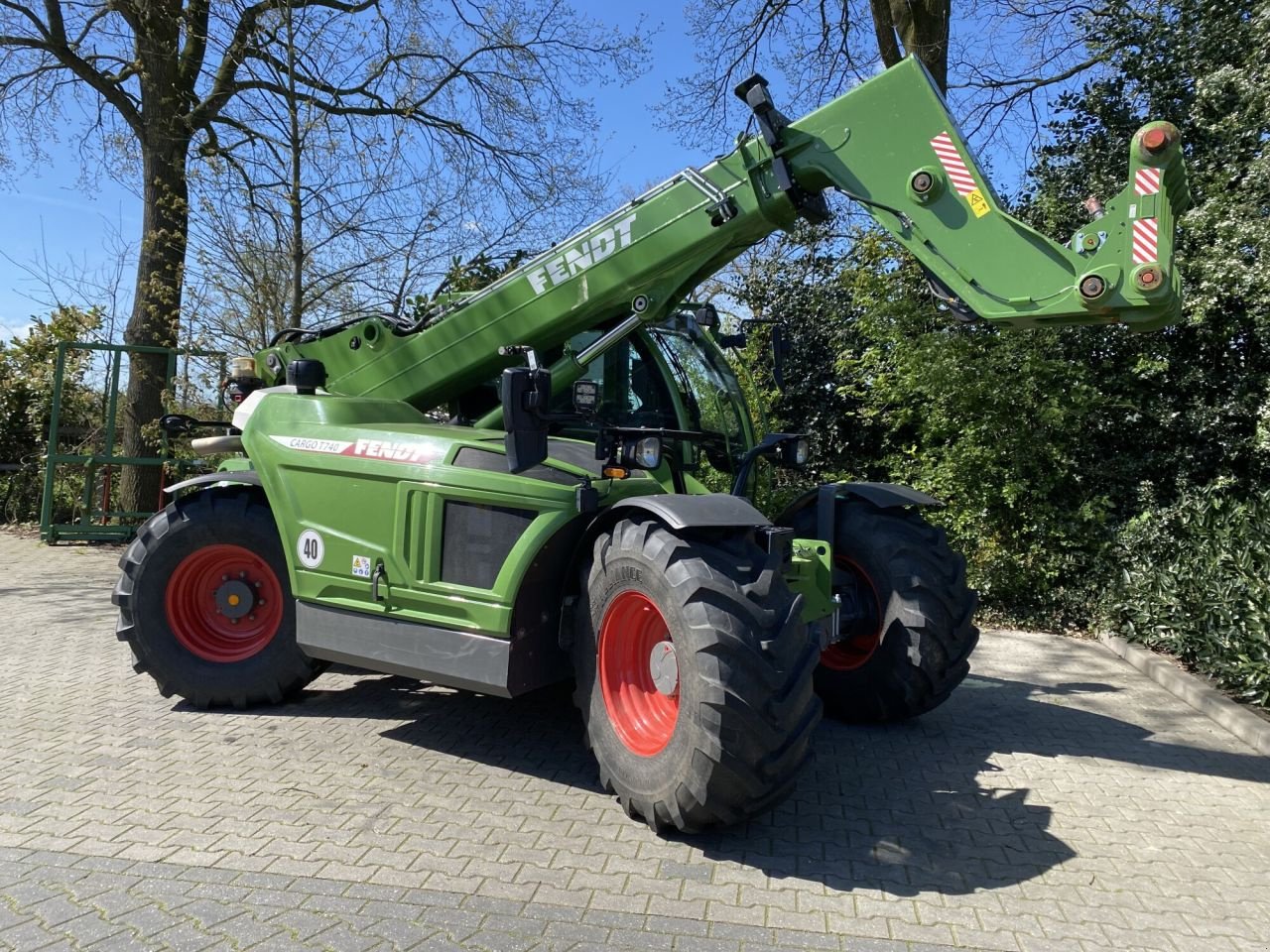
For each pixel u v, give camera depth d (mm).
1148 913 2803
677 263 4148
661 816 3164
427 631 3758
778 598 3135
